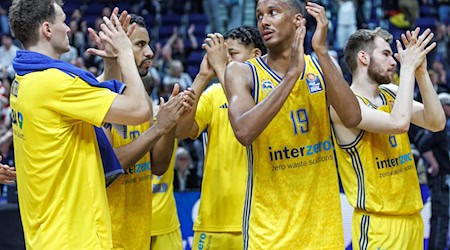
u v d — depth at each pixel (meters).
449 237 10.70
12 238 8.02
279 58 5.80
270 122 5.75
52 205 5.32
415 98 12.39
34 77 5.34
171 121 6.04
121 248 6.32
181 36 23.64
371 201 6.78
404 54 6.72
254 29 7.57
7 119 14.90
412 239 6.98
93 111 5.29
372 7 23.62
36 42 5.47
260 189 5.80
